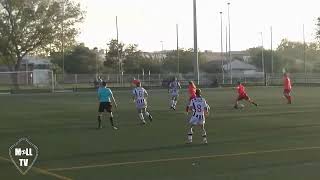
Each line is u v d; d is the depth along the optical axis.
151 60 116.81
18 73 76.56
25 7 83.00
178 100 47.06
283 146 18.30
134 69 113.06
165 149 17.84
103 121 28.30
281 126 25.02
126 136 21.69
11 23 83.19
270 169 13.93
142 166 14.60
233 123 26.52
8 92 71.69
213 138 20.67
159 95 56.88
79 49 118.94
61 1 85.81
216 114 31.75
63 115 32.59
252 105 39.41
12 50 84.56
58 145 19.08
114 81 87.75
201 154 16.67
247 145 18.64
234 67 131.88
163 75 88.12
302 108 36.31
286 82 40.78
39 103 45.81
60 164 15.00
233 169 13.98
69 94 64.19
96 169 14.19
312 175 13.08
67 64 117.62
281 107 37.28
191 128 19.41
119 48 110.69
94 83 79.12
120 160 15.64
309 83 85.38
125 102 44.75
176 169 14.09
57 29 86.00
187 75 91.31
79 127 25.45
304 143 19.05
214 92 62.19
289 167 14.21
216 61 132.88
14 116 32.47
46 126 26.11
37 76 77.38
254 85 83.00
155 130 23.80
